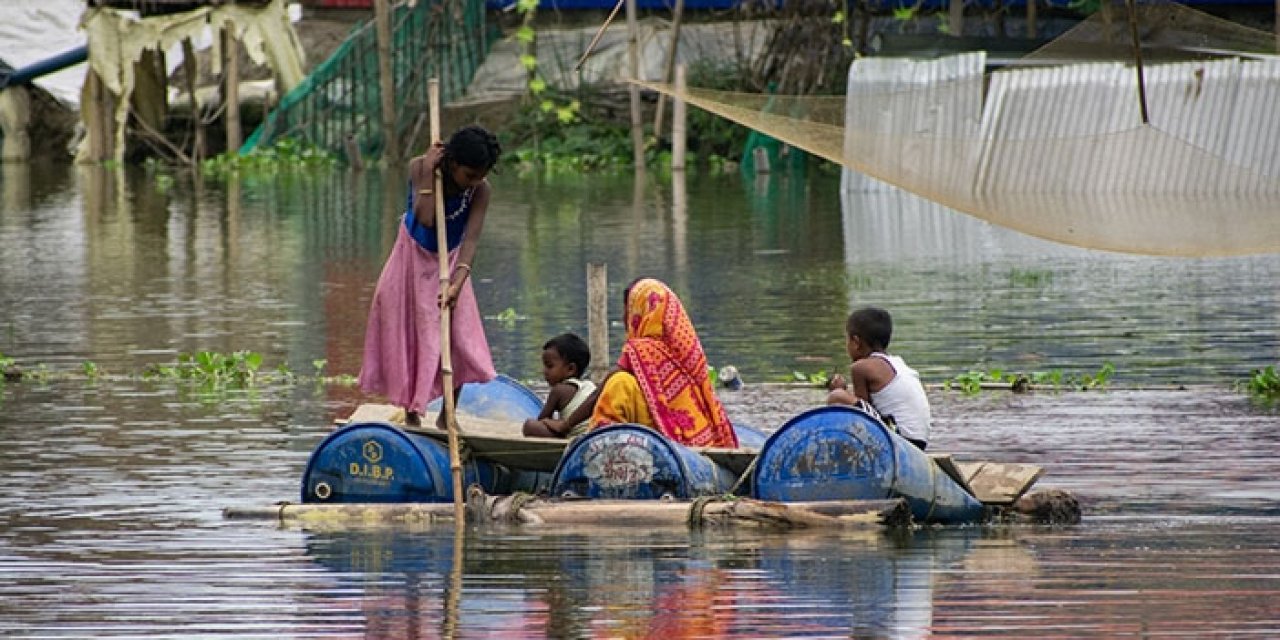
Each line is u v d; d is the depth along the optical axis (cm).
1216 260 5372
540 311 4403
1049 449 2814
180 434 2992
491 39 9562
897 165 3659
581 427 2595
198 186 8106
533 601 1964
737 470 2477
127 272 5194
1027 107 5006
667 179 8350
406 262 2498
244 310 4462
